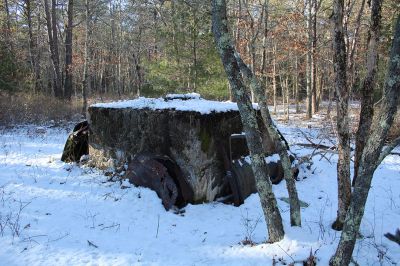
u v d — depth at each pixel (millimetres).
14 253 4953
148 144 7770
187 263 4875
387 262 5000
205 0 16328
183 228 6059
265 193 4984
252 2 24250
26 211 6297
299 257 4652
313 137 14242
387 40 16906
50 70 37469
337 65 5254
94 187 7523
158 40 18984
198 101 8523
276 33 23531
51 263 4777
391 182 8531
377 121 3775
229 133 7461
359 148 6812
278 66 28906
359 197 3934
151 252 5172
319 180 8586
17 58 23641
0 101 17531
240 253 4992
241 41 24141
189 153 7078
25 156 9750
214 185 7176
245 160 7613
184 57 16781
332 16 5215
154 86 17297
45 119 17109
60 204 6695
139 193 7012
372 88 6508
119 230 5867
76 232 5676
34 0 30375
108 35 41531
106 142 8586
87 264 4797
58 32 37469
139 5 27062
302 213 6625
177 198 6875
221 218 6473
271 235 5086
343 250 4113
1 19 29781
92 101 25281
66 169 8625
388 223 6246
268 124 5250
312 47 21781
